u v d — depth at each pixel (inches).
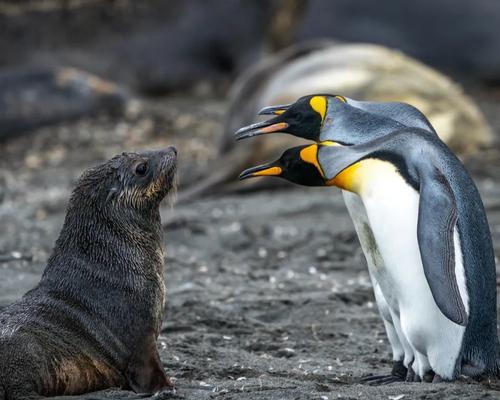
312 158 561.3
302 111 581.0
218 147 1514.5
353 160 550.3
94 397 520.7
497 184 1273.4
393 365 601.0
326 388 551.8
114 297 552.7
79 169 1589.6
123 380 553.3
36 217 1207.6
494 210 1133.7
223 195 1362.0
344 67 1440.7
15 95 1902.1
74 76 1979.6
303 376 598.5
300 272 936.3
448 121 1422.2
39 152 1736.0
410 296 539.8
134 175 574.6
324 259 983.0
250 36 2421.3
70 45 2395.4
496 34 2413.9
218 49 2432.3
